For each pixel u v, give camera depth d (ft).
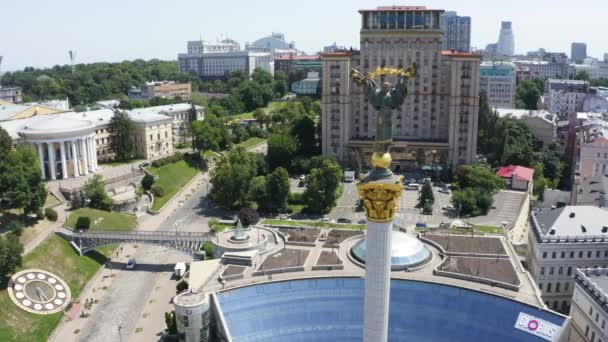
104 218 652.07
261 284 435.12
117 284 547.90
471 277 431.02
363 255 469.57
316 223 625.00
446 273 439.22
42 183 618.85
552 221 490.08
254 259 477.77
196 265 471.62
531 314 382.22
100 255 600.39
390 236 223.51
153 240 574.97
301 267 458.50
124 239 576.20
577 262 469.16
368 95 223.92
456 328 397.60
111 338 453.58
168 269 581.12
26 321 464.24
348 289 434.30
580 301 411.95
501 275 434.30
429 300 417.49
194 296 408.05
